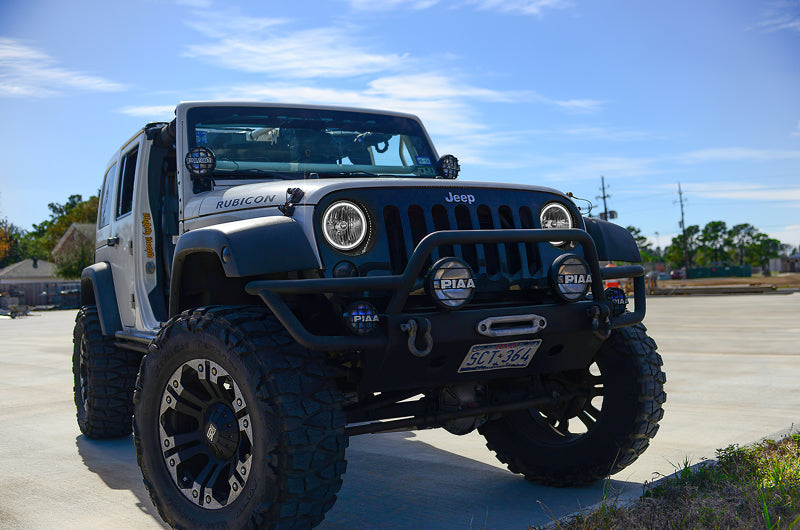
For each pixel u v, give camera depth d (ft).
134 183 16.39
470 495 12.96
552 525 10.53
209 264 11.65
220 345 9.69
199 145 13.73
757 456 13.16
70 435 19.02
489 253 11.06
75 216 264.93
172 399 10.68
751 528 9.79
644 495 11.42
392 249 10.34
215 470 10.28
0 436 18.92
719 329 44.78
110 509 12.64
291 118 14.79
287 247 9.62
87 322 18.07
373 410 11.38
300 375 9.26
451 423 12.32
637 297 12.10
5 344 52.39
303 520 9.14
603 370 12.47
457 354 10.18
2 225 244.22
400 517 11.77
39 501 13.14
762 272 364.17
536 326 10.46
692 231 451.12
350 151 14.98
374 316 9.37
